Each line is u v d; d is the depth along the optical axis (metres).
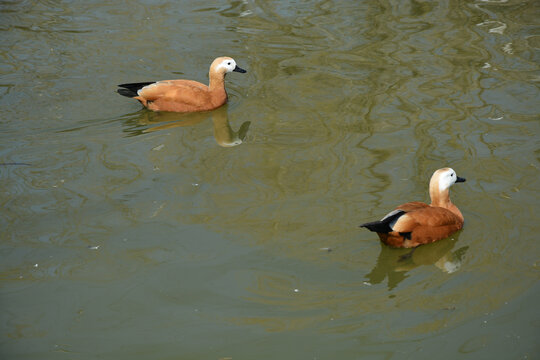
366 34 15.17
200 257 7.91
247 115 11.81
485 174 9.48
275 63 13.83
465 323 6.80
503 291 7.25
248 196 9.16
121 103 12.36
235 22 16.00
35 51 14.28
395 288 7.40
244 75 13.36
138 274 7.63
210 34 15.30
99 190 9.35
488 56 13.73
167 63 13.88
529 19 15.75
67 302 7.19
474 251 7.99
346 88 12.59
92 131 11.27
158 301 7.21
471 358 6.32
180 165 10.08
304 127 11.20
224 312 7.03
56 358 6.41
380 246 8.12
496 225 8.38
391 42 14.67
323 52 14.29
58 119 11.61
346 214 8.66
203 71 13.58
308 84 12.85
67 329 6.81
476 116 11.27
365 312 7.01
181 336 6.71
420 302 7.16
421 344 6.53
